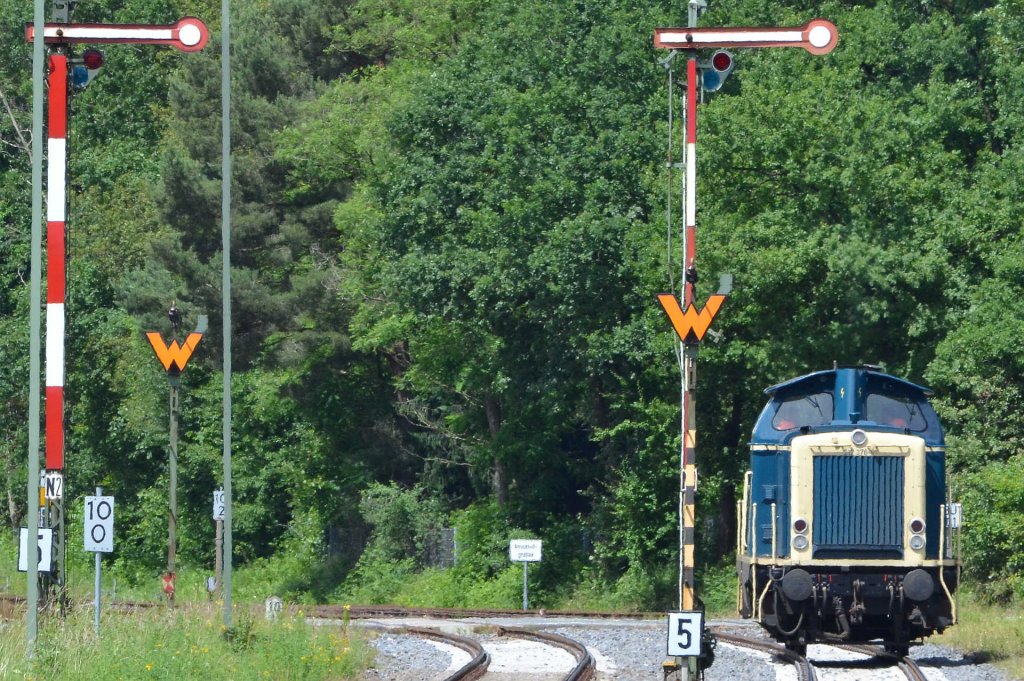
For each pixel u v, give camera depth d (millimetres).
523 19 131875
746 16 125688
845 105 115062
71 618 59562
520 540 123500
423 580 150000
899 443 62094
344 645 65125
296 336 164250
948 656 67812
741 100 114312
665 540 134625
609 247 119562
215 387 170875
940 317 111438
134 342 173250
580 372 130500
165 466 174250
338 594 153500
